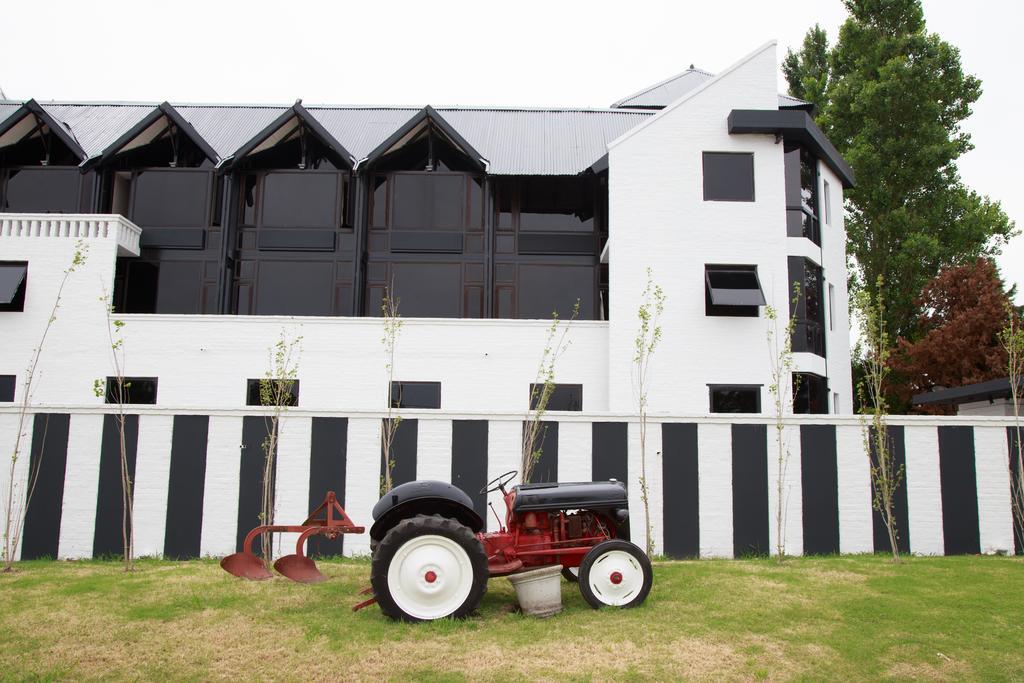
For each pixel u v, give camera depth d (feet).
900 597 27.71
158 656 21.44
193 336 63.46
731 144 64.23
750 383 61.16
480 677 19.71
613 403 61.21
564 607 26.40
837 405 70.28
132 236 69.62
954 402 73.67
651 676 19.86
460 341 64.18
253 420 38.45
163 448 38.06
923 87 97.40
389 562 24.50
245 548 30.14
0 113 81.30
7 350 62.28
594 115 85.71
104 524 37.42
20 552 37.22
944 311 93.97
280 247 73.26
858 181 100.99
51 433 37.96
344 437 38.52
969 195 102.83
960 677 20.18
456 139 72.49
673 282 62.54
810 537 38.27
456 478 38.50
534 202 77.20
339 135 79.41
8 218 64.13
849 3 108.37
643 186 63.72
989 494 38.42
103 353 62.75
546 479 38.55
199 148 74.69
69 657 21.33
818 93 121.60
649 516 38.19
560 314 75.25
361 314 72.38
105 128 78.43
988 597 27.63
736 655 21.45
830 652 21.81
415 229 74.74
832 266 71.31
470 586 24.64
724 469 38.75
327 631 23.43
